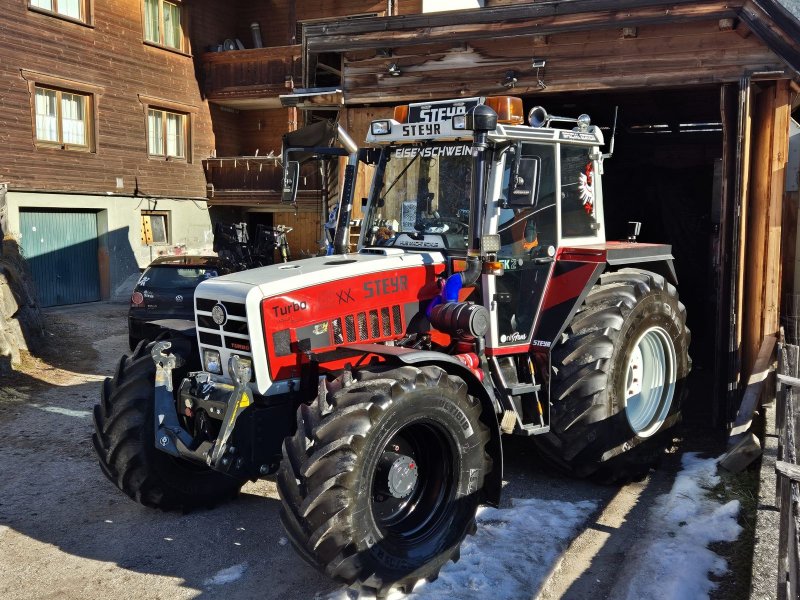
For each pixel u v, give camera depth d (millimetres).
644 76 7117
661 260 6105
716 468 5484
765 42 6340
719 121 11430
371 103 8781
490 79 7910
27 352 9820
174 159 18500
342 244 5312
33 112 14703
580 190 5633
